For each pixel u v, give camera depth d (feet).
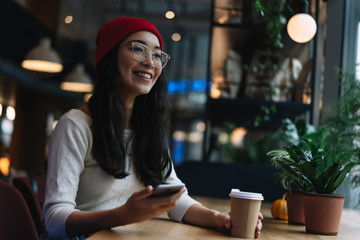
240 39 9.24
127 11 35.68
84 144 4.18
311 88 8.57
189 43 44.21
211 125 11.41
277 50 8.93
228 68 9.08
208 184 8.70
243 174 8.61
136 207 3.33
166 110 4.94
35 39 28.86
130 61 4.51
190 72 53.01
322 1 8.98
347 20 8.52
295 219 4.89
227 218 3.95
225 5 8.71
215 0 8.74
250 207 3.71
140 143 4.64
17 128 41.22
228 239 3.60
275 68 8.92
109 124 4.33
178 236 3.54
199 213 4.24
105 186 4.33
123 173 4.37
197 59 48.65
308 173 4.38
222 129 11.69
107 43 4.58
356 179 6.06
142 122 4.76
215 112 9.84
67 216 3.65
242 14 8.67
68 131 4.11
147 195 3.23
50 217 3.73
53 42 31.55
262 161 9.39
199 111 61.00
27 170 41.73
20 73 32.14
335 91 8.32
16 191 4.01
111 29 4.60
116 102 4.42
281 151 4.99
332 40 8.67
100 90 4.47
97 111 4.37
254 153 9.52
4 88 36.19
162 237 3.43
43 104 42.09
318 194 4.16
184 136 69.56
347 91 4.43
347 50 8.45
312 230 4.19
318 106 9.14
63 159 3.99
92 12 34.63
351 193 7.60
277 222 5.08
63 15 33.88
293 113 9.41
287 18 7.72
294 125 7.63
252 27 8.55
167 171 4.97
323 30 9.18
